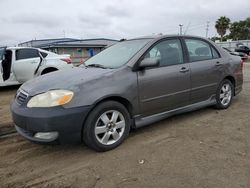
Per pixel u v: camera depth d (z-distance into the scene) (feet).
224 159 11.03
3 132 15.34
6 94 27.89
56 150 12.58
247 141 12.84
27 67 29.14
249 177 9.62
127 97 12.57
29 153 12.41
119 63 13.52
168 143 12.88
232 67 18.31
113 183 9.57
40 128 10.77
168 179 9.68
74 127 11.11
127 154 11.81
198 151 11.87
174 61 14.87
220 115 17.08
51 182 9.87
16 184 9.84
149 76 13.42
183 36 15.89
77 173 10.40
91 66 14.38
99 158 11.56
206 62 16.52
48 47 116.67
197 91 15.98
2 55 28.45
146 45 13.97
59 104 10.85
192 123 15.70
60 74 13.14
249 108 18.62
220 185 9.19
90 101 11.32
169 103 14.55
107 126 12.09
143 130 14.73
